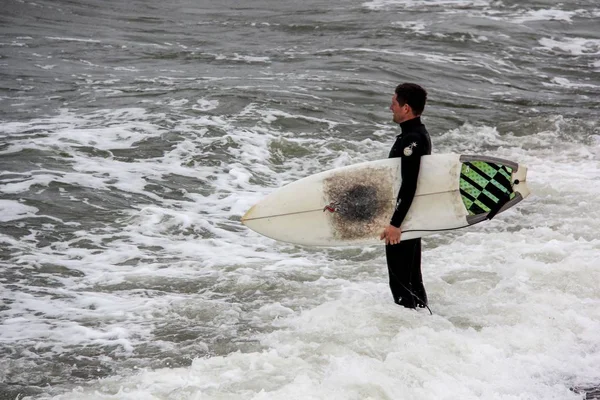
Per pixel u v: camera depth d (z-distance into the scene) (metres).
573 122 36.81
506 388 13.65
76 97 38.66
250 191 27.39
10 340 15.98
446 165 16.27
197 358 14.71
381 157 31.53
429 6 71.69
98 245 21.97
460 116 37.94
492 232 23.00
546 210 24.73
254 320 16.95
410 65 48.50
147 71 45.56
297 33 59.38
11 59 46.91
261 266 20.52
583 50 56.56
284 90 40.81
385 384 13.32
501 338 15.51
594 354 15.12
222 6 71.19
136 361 15.09
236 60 49.38
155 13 66.75
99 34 56.88
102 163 29.11
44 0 67.81
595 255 20.23
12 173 27.33
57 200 25.20
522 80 47.34
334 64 48.19
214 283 19.28
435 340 15.12
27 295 18.44
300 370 14.09
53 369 14.80
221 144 31.86
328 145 32.66
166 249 21.88
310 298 18.20
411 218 16.25
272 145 32.25
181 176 28.41
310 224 17.12
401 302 16.73
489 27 61.09
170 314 17.36
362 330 15.70
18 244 21.70
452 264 20.14
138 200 25.81
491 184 16.11
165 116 35.22
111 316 17.28
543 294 17.78
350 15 66.44
